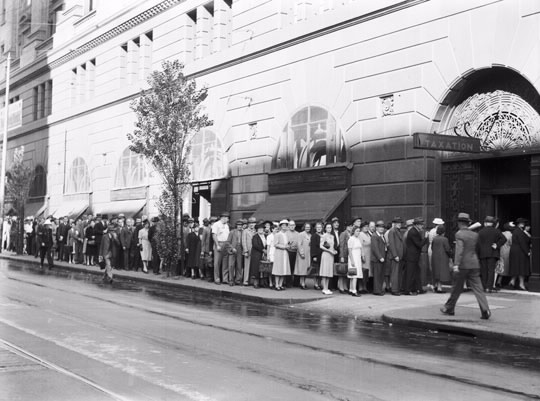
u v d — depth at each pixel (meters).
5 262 29.64
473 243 11.84
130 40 34.28
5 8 56.72
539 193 15.75
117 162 34.78
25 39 50.75
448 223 18.05
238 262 18.48
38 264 28.11
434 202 18.19
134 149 21.45
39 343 8.97
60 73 42.81
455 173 17.97
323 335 10.61
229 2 27.95
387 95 19.31
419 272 16.31
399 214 18.73
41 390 6.35
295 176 22.39
